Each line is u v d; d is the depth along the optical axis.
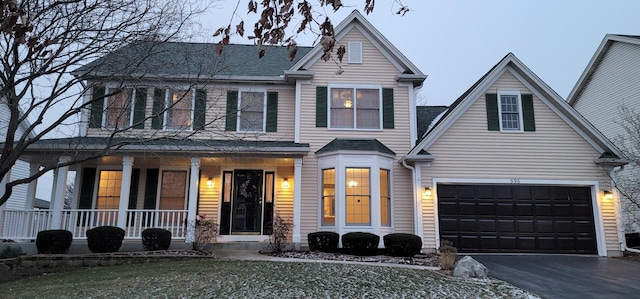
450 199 13.54
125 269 9.68
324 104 14.45
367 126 14.45
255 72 15.10
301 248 13.15
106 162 14.06
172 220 12.95
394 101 14.66
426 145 13.63
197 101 14.34
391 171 13.85
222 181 14.25
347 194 13.17
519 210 13.56
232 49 16.78
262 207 14.10
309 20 3.75
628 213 15.96
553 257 12.38
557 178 13.67
